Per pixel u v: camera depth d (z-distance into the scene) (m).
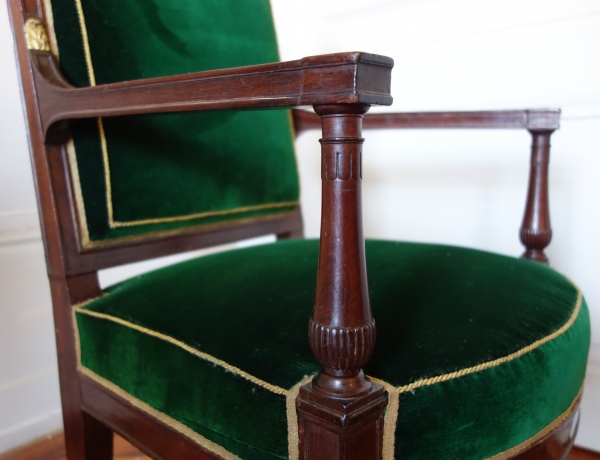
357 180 0.51
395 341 0.61
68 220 0.83
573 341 0.69
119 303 0.78
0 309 1.20
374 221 1.53
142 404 0.73
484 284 0.74
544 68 1.21
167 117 0.91
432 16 1.33
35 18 0.79
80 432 0.86
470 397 0.57
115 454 1.22
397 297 0.70
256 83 0.53
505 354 0.61
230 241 1.07
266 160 1.11
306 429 0.54
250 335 0.64
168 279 0.81
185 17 0.94
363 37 1.44
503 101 1.26
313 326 0.52
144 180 0.89
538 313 0.70
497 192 1.32
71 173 0.82
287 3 1.57
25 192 1.23
